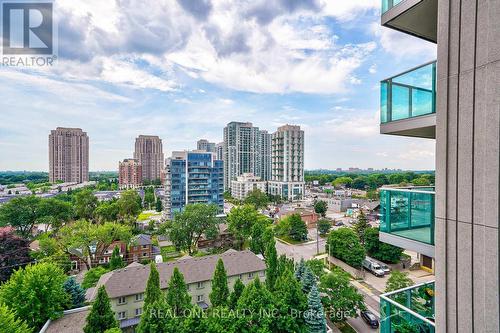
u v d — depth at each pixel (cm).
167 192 6706
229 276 2716
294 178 10231
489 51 402
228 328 1588
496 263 392
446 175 472
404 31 651
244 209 4816
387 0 617
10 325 1480
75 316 2042
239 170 12875
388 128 641
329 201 8550
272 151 10931
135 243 4162
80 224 3728
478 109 419
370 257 3928
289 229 5238
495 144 394
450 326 461
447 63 471
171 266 2662
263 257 3925
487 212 405
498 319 388
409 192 625
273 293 1897
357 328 2286
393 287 2508
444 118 476
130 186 15200
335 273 2497
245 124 13062
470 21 431
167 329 1524
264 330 1580
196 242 4600
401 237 644
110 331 1545
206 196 6856
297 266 2677
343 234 3697
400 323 691
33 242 4488
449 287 465
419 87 563
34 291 1905
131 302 2320
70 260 3703
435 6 542
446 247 471
